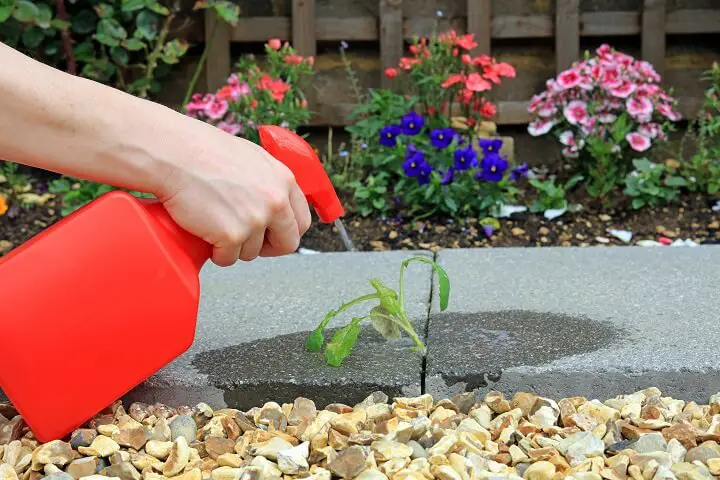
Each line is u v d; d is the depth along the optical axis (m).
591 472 1.22
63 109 1.22
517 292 1.92
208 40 3.41
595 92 3.20
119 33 3.31
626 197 3.14
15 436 1.41
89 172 1.27
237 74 3.35
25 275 1.27
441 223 3.01
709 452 1.29
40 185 3.34
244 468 1.26
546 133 3.43
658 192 2.99
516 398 1.46
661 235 2.89
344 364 1.56
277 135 1.44
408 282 2.03
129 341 1.33
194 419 1.47
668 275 2.01
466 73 3.23
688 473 1.21
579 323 1.71
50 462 1.30
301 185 1.45
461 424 1.38
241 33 3.48
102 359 1.33
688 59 3.52
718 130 3.26
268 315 1.82
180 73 3.59
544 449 1.30
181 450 1.31
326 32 3.47
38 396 1.30
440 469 1.22
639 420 1.38
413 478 1.20
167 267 1.33
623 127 3.06
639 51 3.54
